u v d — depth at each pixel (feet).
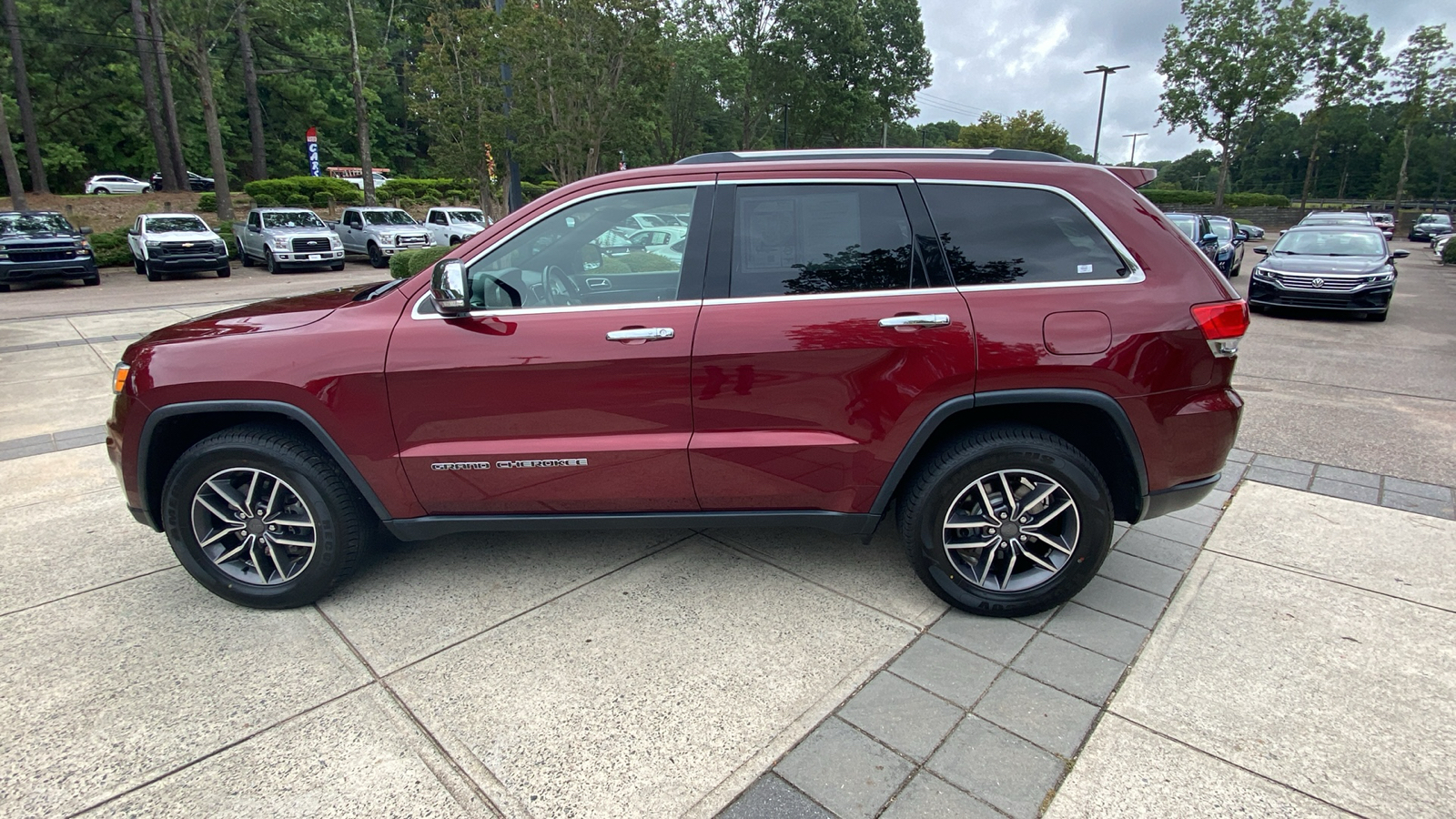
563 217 9.95
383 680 8.90
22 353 28.81
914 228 9.53
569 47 53.93
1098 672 8.89
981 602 9.93
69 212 93.20
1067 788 7.13
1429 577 11.05
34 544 12.59
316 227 69.00
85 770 7.50
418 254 41.37
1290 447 16.96
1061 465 9.37
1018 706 8.28
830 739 7.82
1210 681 8.69
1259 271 37.93
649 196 9.92
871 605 10.41
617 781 7.31
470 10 64.23
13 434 18.67
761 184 9.76
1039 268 9.41
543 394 9.53
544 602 10.56
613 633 9.78
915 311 9.23
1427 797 6.98
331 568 10.21
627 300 9.74
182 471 9.92
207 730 8.07
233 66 138.92
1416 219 152.46
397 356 9.50
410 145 191.11
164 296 49.55
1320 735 7.80
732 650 9.39
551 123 56.13
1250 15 139.85
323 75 149.59
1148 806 6.90
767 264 9.61
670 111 133.90
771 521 10.11
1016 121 181.06
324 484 9.94
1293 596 10.55
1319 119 157.69
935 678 8.79
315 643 9.66
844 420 9.47
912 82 147.64
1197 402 9.37
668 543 12.30
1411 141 184.55
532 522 10.17
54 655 9.43
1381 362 26.50
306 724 8.15
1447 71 169.17
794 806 6.94
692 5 131.95
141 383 9.82
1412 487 14.55
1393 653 9.18
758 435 9.57
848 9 131.34
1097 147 122.93
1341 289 35.24
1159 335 9.14
